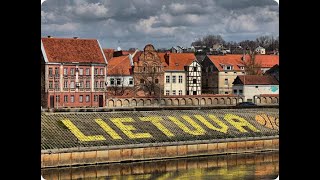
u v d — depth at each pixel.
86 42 126.19
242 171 63.75
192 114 87.69
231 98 139.75
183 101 133.00
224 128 83.00
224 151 75.00
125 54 146.62
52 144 63.19
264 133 83.31
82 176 60.25
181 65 147.38
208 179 58.94
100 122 75.06
